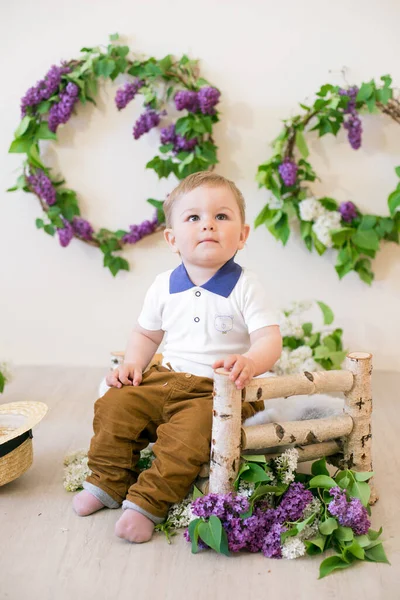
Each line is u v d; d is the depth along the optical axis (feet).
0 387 6.78
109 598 3.79
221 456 4.34
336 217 7.65
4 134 7.97
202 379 4.85
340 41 7.62
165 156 7.89
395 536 4.46
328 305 8.14
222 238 4.90
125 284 8.26
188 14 7.66
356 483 4.48
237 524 4.21
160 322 5.35
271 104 7.78
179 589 3.88
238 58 7.71
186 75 7.68
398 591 3.87
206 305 5.00
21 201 8.11
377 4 7.51
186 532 4.34
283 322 7.35
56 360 8.46
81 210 8.08
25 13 7.72
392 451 5.81
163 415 4.90
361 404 4.75
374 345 8.19
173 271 5.30
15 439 4.99
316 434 4.63
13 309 8.37
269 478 4.28
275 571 4.08
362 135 7.78
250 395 4.41
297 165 7.72
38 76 7.83
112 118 7.88
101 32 7.73
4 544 4.35
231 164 7.91
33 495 5.04
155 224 7.93
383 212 7.91
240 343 5.09
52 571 4.05
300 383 4.58
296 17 7.61
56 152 7.97
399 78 7.62
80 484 5.10
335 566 4.06
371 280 7.97
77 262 8.23
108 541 4.41
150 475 4.53
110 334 8.38
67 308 8.35
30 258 8.25
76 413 6.75
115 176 8.01
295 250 8.05
